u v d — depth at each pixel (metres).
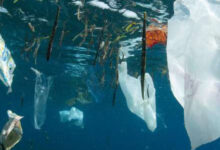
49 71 23.05
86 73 22.34
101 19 10.84
